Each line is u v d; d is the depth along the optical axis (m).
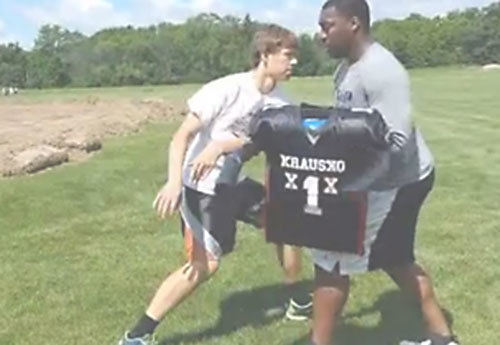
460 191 9.02
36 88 63.72
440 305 4.94
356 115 3.31
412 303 4.85
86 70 68.94
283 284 5.32
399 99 3.40
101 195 8.77
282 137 3.39
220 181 3.96
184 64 68.50
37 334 4.58
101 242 6.73
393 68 3.42
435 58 76.31
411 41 76.31
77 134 12.80
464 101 24.50
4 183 9.16
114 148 12.21
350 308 4.81
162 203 3.80
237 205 4.08
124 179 9.65
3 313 4.93
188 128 3.96
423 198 3.66
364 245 3.50
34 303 5.11
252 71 4.12
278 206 3.50
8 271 5.84
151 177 9.81
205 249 4.05
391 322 4.59
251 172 9.73
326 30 3.50
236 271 5.62
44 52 71.31
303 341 4.38
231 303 4.98
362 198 3.38
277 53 4.02
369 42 3.50
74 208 8.11
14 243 6.71
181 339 4.43
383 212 3.50
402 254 3.63
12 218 7.67
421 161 3.62
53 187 9.02
